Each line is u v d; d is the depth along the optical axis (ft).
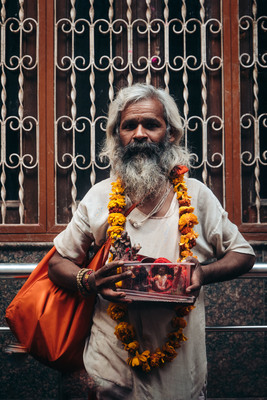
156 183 5.90
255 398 9.54
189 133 10.54
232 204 10.12
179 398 5.79
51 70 10.21
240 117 10.35
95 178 10.36
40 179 10.10
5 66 10.25
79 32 10.23
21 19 10.29
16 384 9.03
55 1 10.29
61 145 10.36
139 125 6.02
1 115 10.29
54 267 6.12
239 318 9.79
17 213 10.39
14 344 6.36
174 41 10.55
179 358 5.82
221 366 9.64
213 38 10.51
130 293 5.45
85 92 10.55
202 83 10.25
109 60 10.18
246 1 10.51
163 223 5.94
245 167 10.51
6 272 7.34
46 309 6.09
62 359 6.00
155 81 10.40
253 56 10.40
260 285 9.86
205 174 10.15
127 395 5.79
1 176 10.19
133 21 10.45
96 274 5.47
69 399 6.56
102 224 6.12
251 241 9.98
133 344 5.63
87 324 6.18
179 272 5.46
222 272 5.89
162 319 5.79
